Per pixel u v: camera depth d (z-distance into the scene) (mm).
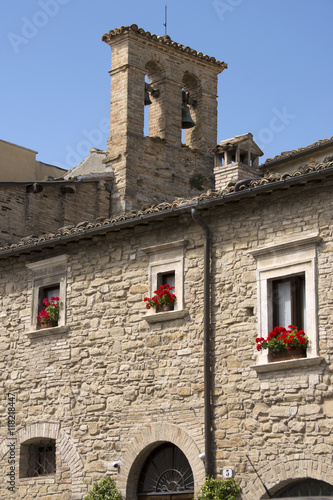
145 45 31484
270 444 19359
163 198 30750
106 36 31609
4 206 27578
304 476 18734
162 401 21250
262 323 20031
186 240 21609
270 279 20172
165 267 21938
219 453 20031
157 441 21125
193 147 32531
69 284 23656
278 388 19469
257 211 20703
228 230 21062
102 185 29984
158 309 21797
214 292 20953
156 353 21609
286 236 20094
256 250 20359
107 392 22250
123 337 22281
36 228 28094
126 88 30719
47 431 23109
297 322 19734
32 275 24578
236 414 19969
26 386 23891
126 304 22453
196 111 32688
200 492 19938
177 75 32094
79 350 23031
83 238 23156
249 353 20094
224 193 20562
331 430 18578
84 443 22375
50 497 22688
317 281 19391
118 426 21875
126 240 22844
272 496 19266
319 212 19719
